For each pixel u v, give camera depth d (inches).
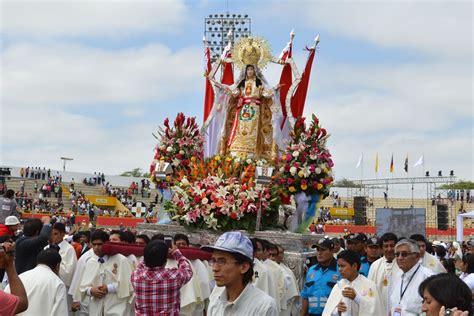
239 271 205.0
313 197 631.8
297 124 639.8
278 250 477.4
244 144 756.6
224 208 603.2
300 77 750.5
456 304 160.7
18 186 2417.6
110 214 2143.2
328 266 404.8
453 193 2719.0
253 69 778.2
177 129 702.5
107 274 390.6
